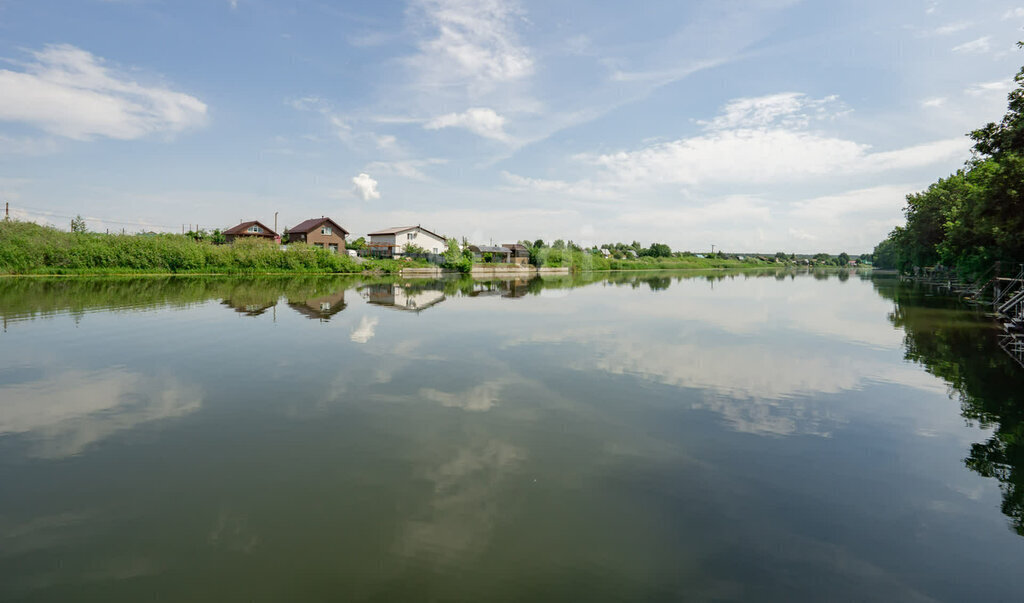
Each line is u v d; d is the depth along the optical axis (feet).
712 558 14.40
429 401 29.60
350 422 25.99
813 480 19.61
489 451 22.29
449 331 54.49
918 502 17.90
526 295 104.58
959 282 119.14
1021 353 44.19
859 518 16.78
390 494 18.20
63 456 21.58
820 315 71.61
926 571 13.93
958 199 106.42
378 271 191.42
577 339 50.19
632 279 191.52
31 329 52.47
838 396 31.17
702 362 40.27
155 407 28.25
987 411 28.19
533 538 15.37
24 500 17.74
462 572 13.61
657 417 27.07
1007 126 55.16
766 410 28.40
